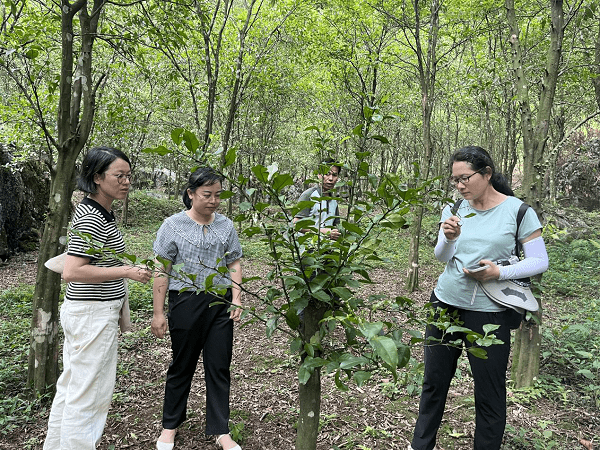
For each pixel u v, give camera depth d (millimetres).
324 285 1425
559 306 5797
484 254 2146
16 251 9000
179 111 10867
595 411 3020
